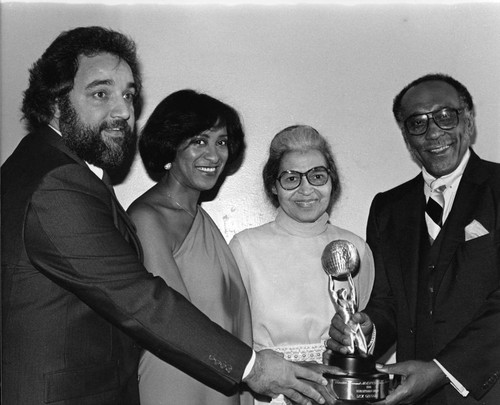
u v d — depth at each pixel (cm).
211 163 250
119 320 202
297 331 255
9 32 333
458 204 265
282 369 219
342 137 342
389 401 238
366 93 342
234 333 250
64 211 195
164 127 249
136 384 218
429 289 264
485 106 344
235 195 339
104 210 202
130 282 201
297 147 257
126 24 337
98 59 212
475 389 247
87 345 201
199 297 244
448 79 274
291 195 257
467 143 273
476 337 248
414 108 266
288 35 339
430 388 248
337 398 224
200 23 338
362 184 343
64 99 209
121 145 213
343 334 236
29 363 195
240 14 339
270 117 340
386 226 280
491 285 256
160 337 204
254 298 259
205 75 339
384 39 341
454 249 261
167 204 252
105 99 211
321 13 340
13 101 334
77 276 196
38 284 198
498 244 257
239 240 266
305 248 262
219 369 209
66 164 200
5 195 201
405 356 267
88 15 335
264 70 339
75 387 197
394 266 273
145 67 337
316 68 340
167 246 242
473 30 343
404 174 342
